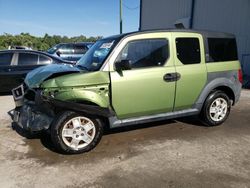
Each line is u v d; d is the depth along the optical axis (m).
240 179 3.31
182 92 4.68
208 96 5.06
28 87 4.23
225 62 5.12
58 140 3.85
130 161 3.78
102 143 4.42
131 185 3.20
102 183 3.24
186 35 4.69
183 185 3.19
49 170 3.54
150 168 3.59
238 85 5.38
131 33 4.28
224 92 5.31
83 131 4.01
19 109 4.47
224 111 5.30
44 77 4.01
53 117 3.94
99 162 3.76
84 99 3.90
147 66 4.34
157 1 18.77
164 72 4.43
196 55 4.78
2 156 3.95
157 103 4.49
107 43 4.40
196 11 15.03
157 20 18.98
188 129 5.10
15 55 8.04
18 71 7.93
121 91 4.12
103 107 4.02
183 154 4.01
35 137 4.66
